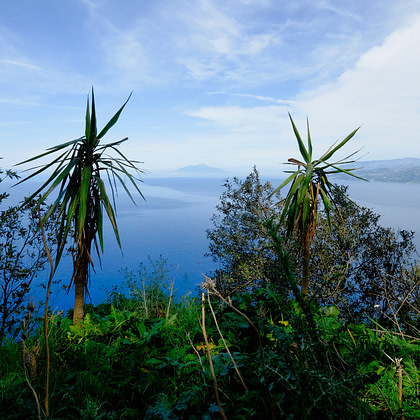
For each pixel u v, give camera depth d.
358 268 7.48
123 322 4.18
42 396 2.53
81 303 4.43
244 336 3.44
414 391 2.35
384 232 7.68
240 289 7.91
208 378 2.45
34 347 3.04
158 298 5.10
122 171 4.39
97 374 3.05
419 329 3.49
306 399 1.71
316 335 1.73
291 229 5.41
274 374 1.90
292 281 1.68
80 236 4.32
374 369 2.71
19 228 4.96
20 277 4.60
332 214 8.13
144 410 2.61
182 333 3.79
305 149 5.46
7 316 4.27
